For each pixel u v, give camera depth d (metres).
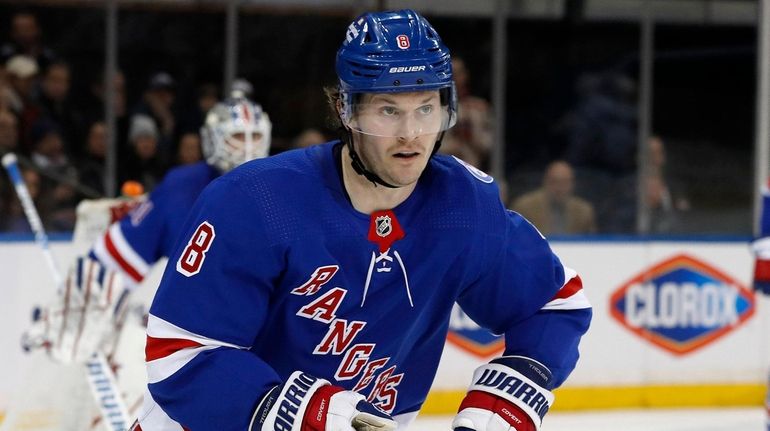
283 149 13.40
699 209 14.12
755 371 13.05
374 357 4.09
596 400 12.57
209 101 13.09
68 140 12.54
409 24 3.69
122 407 7.39
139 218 7.73
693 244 12.84
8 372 10.84
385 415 3.63
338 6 13.37
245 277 3.78
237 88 8.12
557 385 4.26
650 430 11.71
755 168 14.19
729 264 12.95
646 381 12.73
